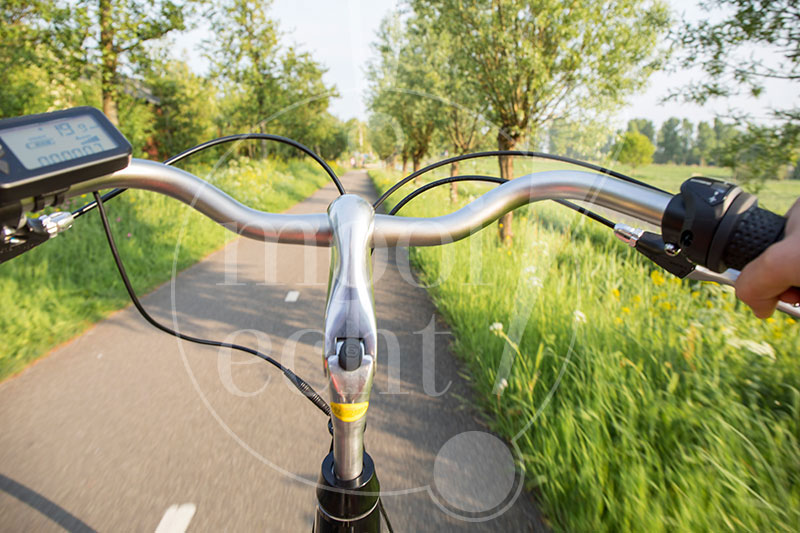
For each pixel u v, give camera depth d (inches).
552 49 201.8
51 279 194.4
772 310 23.5
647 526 65.7
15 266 195.6
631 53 181.2
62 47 396.8
